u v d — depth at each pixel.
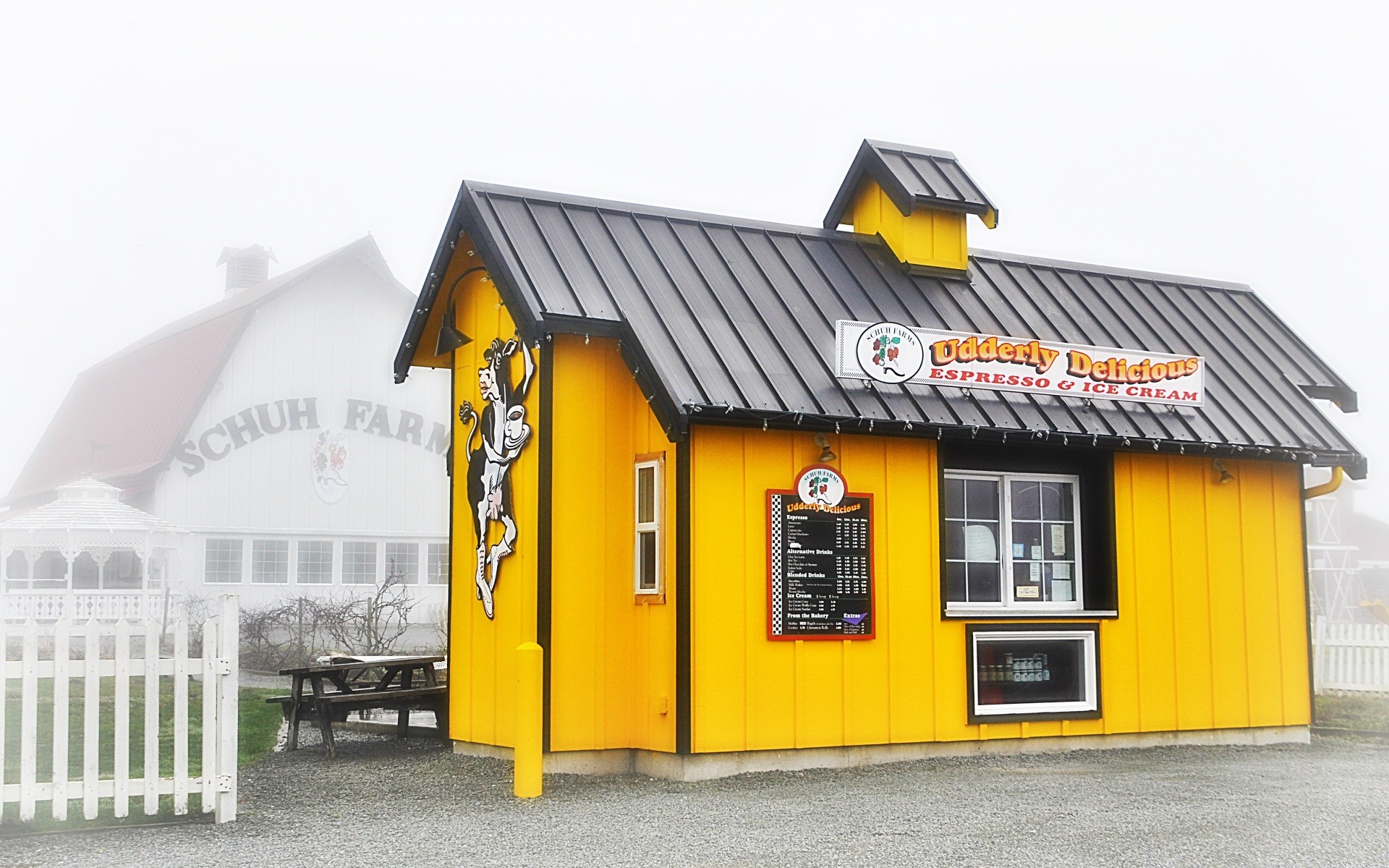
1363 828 8.70
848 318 12.76
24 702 8.38
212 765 8.83
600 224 12.76
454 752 12.66
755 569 11.16
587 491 11.48
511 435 11.98
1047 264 15.15
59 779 8.41
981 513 12.73
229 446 37.12
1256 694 13.47
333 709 12.79
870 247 14.24
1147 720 12.88
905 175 14.19
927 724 11.80
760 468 11.27
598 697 11.30
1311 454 13.54
